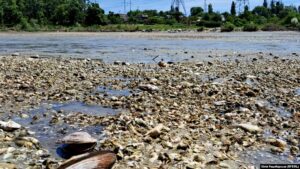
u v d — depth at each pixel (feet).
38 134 25.55
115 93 40.60
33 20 355.15
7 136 24.45
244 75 54.08
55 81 47.37
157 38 187.62
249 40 161.68
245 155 21.90
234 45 128.67
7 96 37.42
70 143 22.31
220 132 26.18
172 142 23.50
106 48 114.93
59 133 25.82
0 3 362.12
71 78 50.34
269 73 57.31
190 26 352.08
